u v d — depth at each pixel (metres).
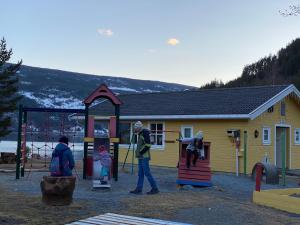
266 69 68.38
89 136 16.98
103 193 13.63
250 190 16.05
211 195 13.98
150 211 10.80
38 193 13.08
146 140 13.66
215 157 23.31
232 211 11.35
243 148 22.42
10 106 27.94
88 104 17.30
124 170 21.12
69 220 9.42
